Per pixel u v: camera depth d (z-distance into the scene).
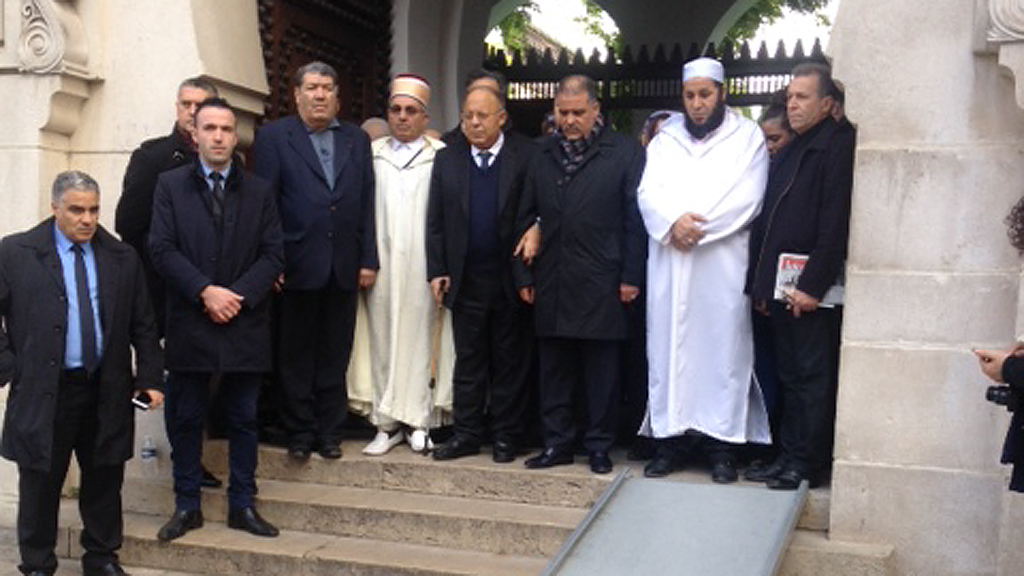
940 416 4.36
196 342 4.65
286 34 6.09
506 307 5.13
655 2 11.48
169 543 4.79
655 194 4.81
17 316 4.36
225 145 4.61
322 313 5.27
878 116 4.40
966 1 4.26
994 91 4.25
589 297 4.88
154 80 5.36
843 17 4.43
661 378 4.87
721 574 4.03
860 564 4.30
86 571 4.68
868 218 4.43
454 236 5.15
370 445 5.36
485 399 5.34
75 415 4.46
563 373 5.06
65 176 4.32
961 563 4.35
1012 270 4.25
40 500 4.48
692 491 4.63
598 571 4.11
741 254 4.80
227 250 4.66
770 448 5.17
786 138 4.98
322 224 5.12
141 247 5.00
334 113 5.25
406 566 4.51
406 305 5.34
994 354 3.36
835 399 4.82
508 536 4.67
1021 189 4.22
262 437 5.57
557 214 4.91
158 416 5.37
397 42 7.07
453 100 7.48
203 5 5.39
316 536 4.89
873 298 4.43
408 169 5.36
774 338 4.79
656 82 9.40
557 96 4.96
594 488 4.86
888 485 4.43
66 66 5.22
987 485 4.30
